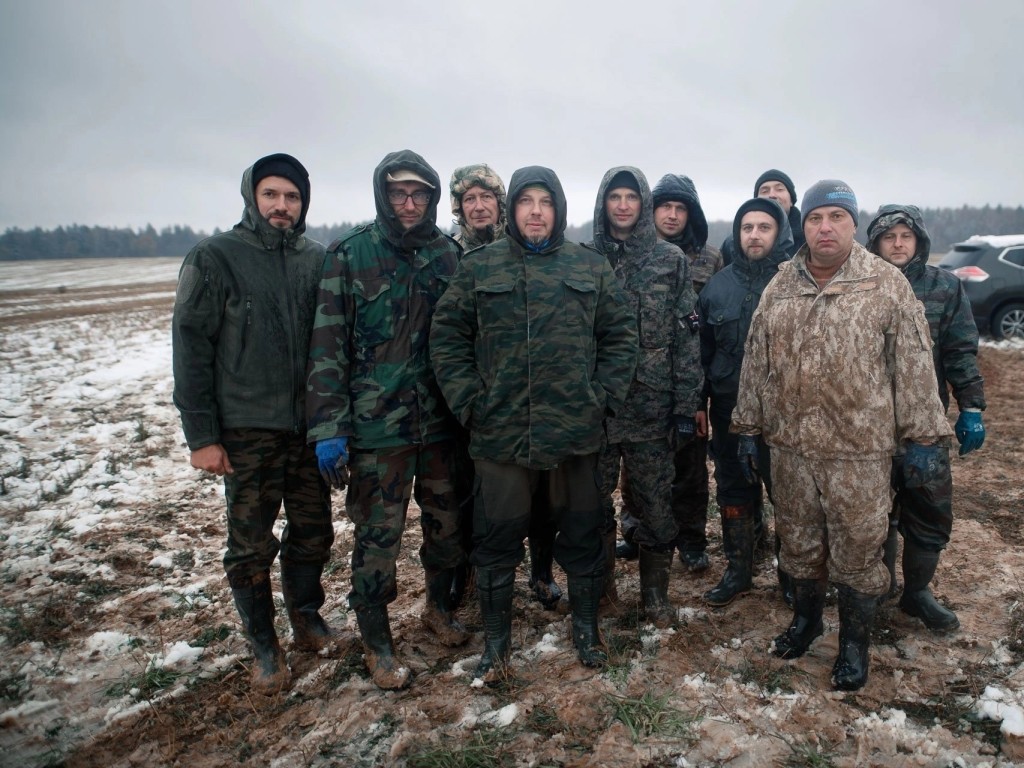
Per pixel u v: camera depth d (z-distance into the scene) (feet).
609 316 9.79
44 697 10.07
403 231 9.62
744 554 11.90
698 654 10.26
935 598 11.60
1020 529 14.40
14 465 20.16
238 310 9.18
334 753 8.63
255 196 9.29
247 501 9.55
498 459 9.33
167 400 29.68
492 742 8.52
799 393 9.07
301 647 10.95
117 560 14.30
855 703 9.03
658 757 8.20
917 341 8.62
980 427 10.57
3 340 48.32
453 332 9.57
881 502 8.84
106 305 79.92
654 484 10.98
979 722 8.55
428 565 10.85
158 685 10.20
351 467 9.78
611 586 11.64
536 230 9.29
